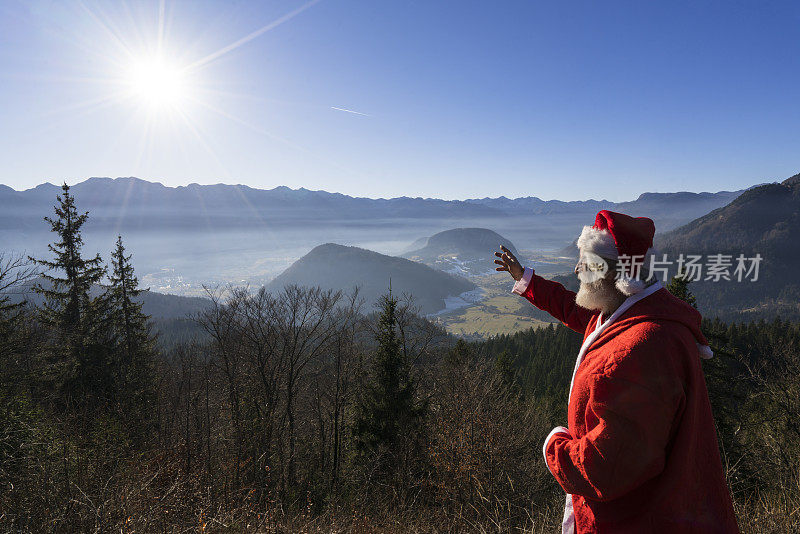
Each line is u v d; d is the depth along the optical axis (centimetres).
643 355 101
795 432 957
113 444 740
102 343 2239
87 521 360
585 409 114
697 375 107
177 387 2478
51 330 1828
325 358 2086
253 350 1862
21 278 1012
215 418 1689
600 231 125
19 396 947
